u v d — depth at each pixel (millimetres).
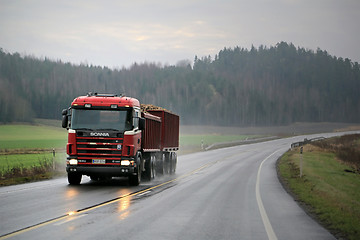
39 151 71188
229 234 12430
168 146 37375
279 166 49094
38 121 194500
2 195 20797
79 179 27094
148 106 36781
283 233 12719
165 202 19281
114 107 26141
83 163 25750
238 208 17812
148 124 30406
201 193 23203
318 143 108125
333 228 13609
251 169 44281
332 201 20391
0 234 11859
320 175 41188
